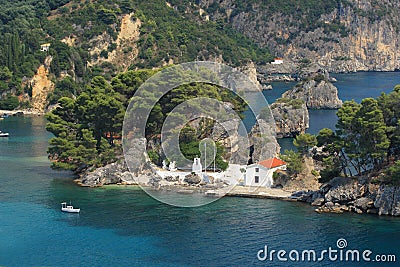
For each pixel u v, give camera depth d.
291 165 181.75
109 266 129.12
